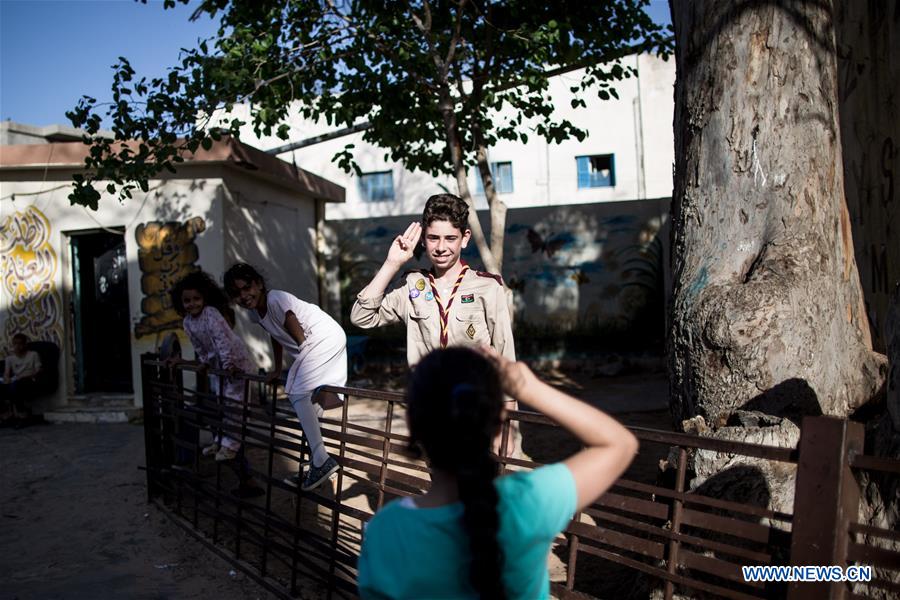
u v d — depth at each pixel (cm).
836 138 350
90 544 471
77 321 979
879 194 529
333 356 432
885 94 513
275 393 402
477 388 130
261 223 1033
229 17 749
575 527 261
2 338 973
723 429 292
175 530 491
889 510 242
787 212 333
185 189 916
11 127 1512
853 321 342
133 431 852
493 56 815
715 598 267
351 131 966
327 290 1339
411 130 788
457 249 317
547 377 1219
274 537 446
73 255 979
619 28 799
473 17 779
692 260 353
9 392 899
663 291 1257
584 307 1288
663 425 801
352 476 342
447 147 873
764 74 344
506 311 324
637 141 1967
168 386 526
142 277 924
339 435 355
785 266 320
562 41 715
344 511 340
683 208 368
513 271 1310
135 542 473
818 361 310
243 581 402
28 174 955
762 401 306
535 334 1303
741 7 349
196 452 479
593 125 1989
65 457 730
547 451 686
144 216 923
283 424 393
